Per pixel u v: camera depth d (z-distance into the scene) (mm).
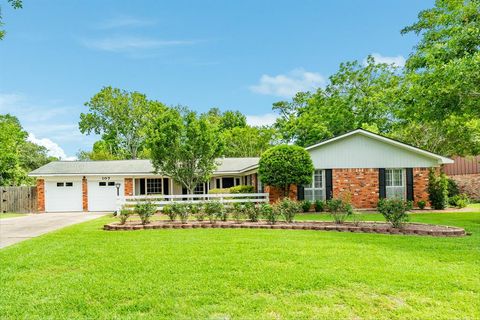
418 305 4715
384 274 6023
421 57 16250
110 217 18250
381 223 12492
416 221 13773
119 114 45562
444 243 8844
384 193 19844
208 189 27297
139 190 26422
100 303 4914
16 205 24344
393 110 26312
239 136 41188
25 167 38562
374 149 19922
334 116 33062
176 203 14336
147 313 4559
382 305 4730
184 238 9953
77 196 24688
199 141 20781
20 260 7438
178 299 4996
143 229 12320
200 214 14117
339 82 33781
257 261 6984
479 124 21703
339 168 19781
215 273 6184
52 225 14977
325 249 8117
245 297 5047
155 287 5480
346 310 4578
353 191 19734
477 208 20406
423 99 14992
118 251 8195
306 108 38156
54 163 26906
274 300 4922
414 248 8242
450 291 5223
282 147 18609
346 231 11148
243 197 21062
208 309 4629
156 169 21438
